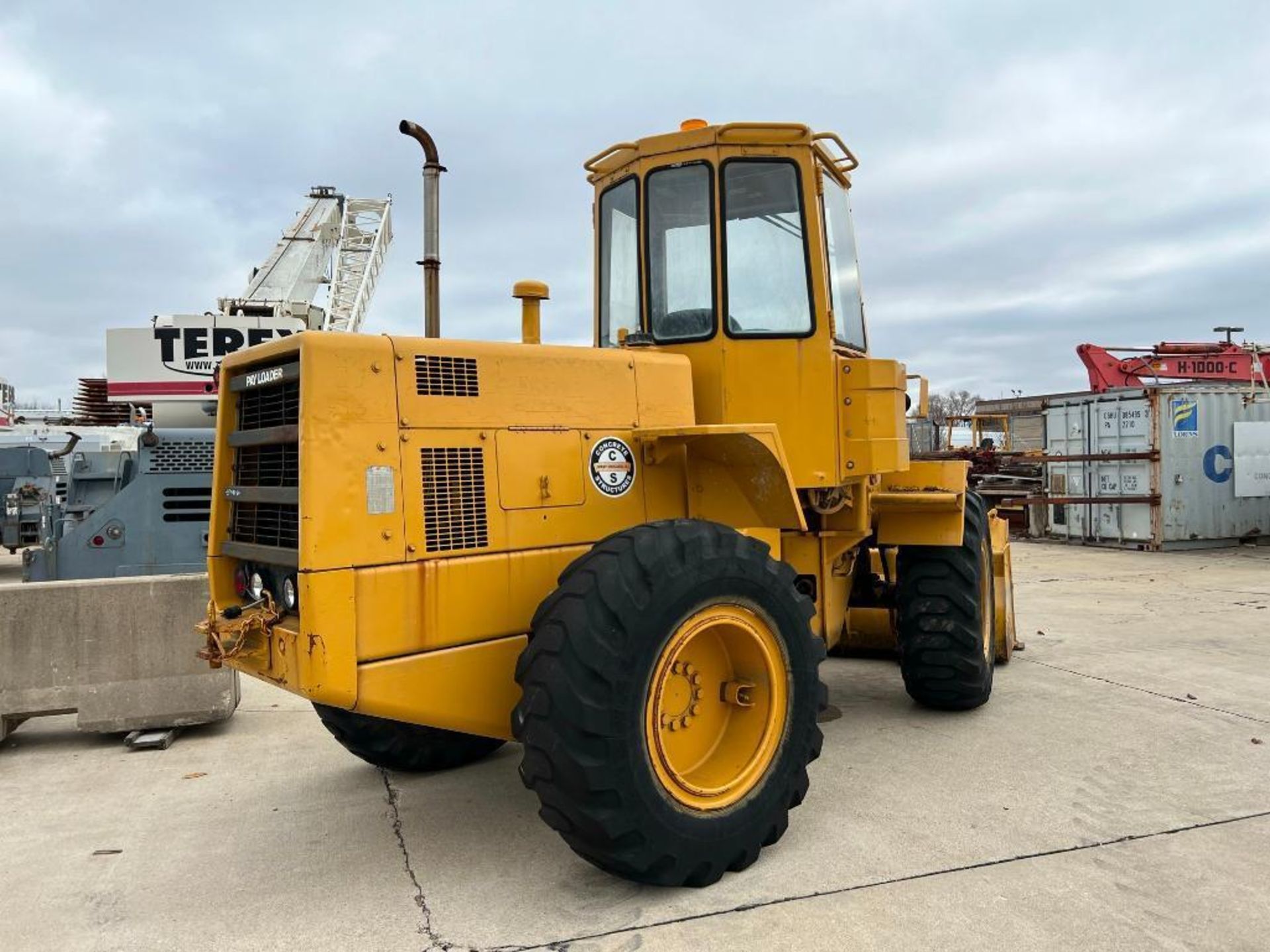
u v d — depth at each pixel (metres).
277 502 3.14
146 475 8.17
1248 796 3.99
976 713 5.36
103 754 4.97
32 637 5.10
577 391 3.61
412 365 3.20
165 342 13.41
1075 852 3.44
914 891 3.15
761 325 4.24
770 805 3.35
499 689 3.31
